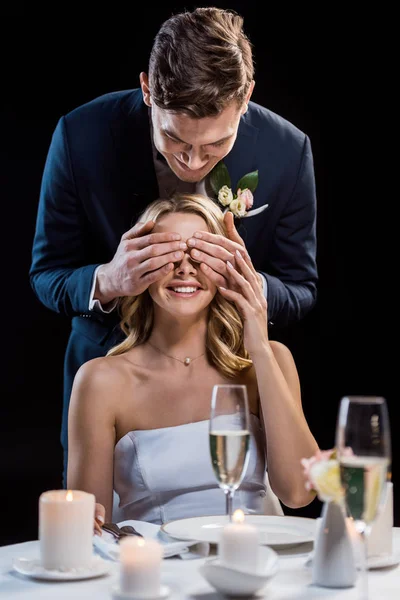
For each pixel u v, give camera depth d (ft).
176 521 7.84
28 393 26.84
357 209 24.57
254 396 10.30
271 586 6.34
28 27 24.27
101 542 7.11
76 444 9.89
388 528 6.95
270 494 10.11
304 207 12.85
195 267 9.96
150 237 10.06
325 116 23.97
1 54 24.56
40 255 12.78
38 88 24.89
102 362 10.23
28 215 25.88
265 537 7.29
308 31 23.31
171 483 9.62
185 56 9.73
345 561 6.31
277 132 12.50
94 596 6.11
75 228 12.59
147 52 24.16
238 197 12.00
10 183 25.67
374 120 23.86
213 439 7.00
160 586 6.10
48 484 26.81
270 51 23.50
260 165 12.32
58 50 24.48
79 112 12.43
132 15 23.97
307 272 13.01
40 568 6.63
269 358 9.76
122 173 12.17
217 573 5.99
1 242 26.02
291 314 12.49
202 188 12.15
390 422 24.97
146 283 9.96
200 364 10.31
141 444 9.82
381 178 24.25
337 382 25.43
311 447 9.60
